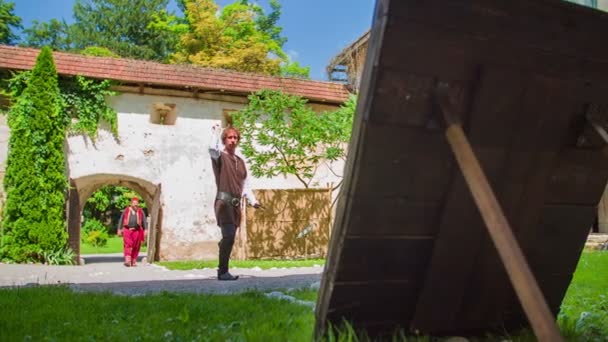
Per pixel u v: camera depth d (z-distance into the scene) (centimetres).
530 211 254
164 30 4603
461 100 215
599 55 231
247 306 397
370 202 221
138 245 1338
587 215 277
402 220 231
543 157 243
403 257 242
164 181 1577
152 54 4888
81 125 1498
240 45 3691
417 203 230
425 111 211
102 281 722
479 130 221
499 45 210
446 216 235
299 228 1560
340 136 1554
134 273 909
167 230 1560
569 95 234
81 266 1210
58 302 411
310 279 718
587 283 618
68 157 1490
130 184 1694
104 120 1537
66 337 285
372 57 200
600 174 265
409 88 204
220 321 335
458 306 264
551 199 261
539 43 217
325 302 239
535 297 154
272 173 1546
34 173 1377
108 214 3762
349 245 227
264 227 1523
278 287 599
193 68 1617
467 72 212
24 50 1475
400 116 208
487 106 218
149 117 1588
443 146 220
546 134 238
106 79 1517
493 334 287
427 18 194
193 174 1605
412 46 197
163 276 824
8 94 1417
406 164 218
